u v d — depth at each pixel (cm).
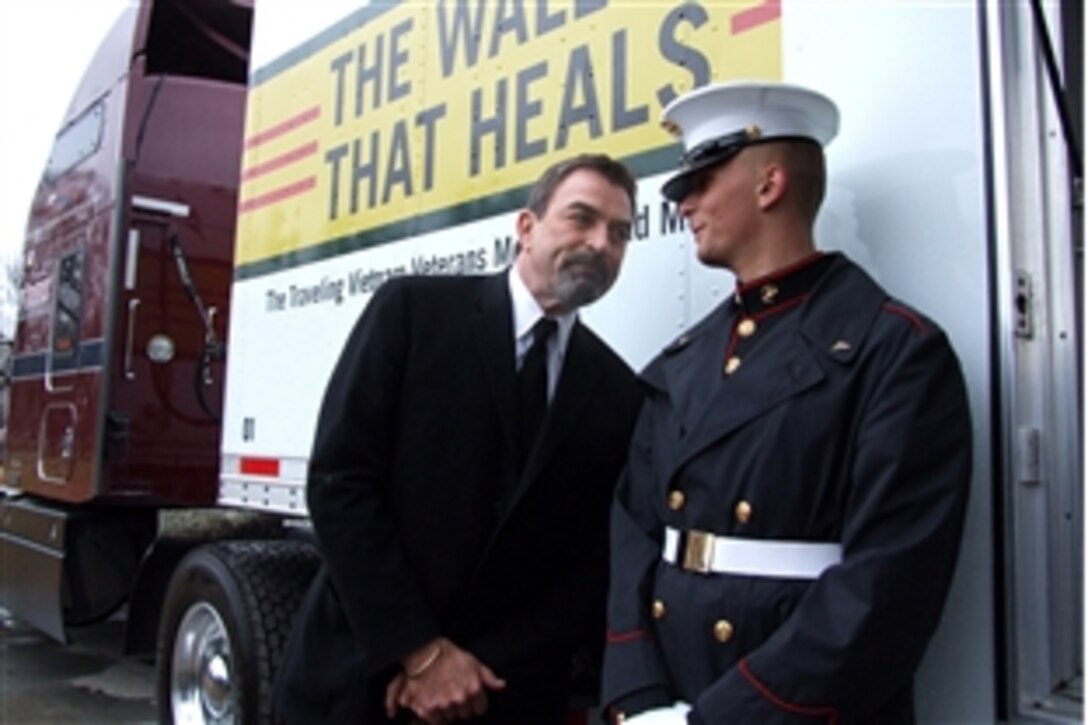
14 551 444
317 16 291
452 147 234
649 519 156
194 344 419
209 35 466
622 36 196
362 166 263
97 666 482
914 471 120
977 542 136
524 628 183
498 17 225
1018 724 133
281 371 288
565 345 187
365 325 184
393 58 257
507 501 179
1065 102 153
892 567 117
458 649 175
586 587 188
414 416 179
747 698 121
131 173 405
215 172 431
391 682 177
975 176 142
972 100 144
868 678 117
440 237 235
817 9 164
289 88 301
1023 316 140
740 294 147
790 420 130
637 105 191
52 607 399
